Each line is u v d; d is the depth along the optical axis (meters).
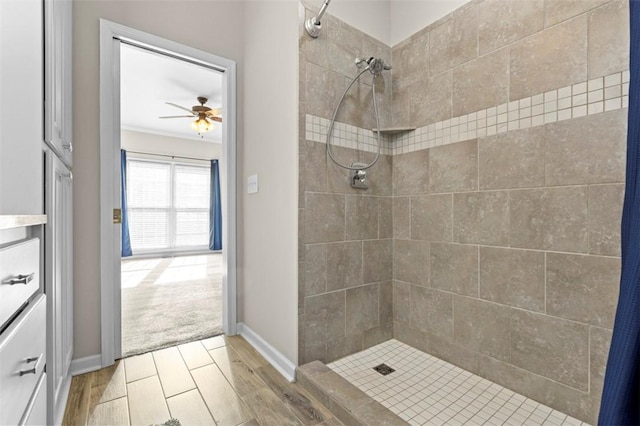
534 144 1.31
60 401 1.22
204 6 2.04
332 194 1.67
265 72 1.86
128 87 3.84
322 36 1.64
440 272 1.68
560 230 1.24
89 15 1.65
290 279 1.58
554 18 1.25
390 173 1.95
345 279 1.71
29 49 0.84
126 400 1.34
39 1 0.90
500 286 1.42
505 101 1.41
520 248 1.36
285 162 1.64
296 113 1.55
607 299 1.12
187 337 2.03
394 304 1.94
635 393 0.68
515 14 1.38
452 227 1.62
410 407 1.26
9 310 0.57
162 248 6.07
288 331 1.60
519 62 1.36
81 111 1.62
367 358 1.69
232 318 2.09
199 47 2.02
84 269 1.61
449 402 1.29
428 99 1.75
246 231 2.09
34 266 0.76
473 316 1.53
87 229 1.63
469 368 1.54
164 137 6.06
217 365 1.66
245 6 2.17
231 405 1.31
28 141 0.83
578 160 1.19
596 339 1.14
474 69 1.53
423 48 1.78
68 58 1.48
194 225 6.48
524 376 1.34
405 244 1.87
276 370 1.62
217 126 5.58
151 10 1.84
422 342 1.77
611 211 1.11
